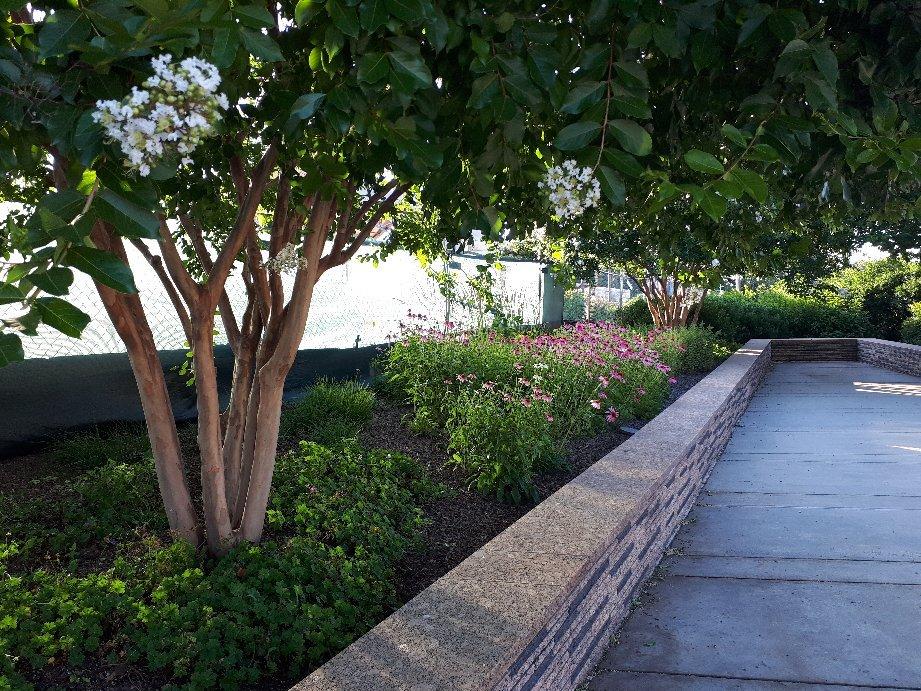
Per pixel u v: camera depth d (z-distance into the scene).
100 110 1.29
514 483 4.48
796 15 1.92
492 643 2.14
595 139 1.96
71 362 5.08
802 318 18.12
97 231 2.79
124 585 2.75
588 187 1.84
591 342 7.39
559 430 5.70
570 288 6.73
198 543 3.36
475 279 6.75
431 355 6.45
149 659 2.39
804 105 2.21
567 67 2.11
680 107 2.51
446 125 2.16
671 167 2.61
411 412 6.20
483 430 4.66
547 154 2.61
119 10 1.38
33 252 1.28
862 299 18.69
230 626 2.55
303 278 3.17
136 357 3.07
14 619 2.46
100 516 3.63
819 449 7.31
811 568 4.09
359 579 3.06
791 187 2.94
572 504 3.47
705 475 6.10
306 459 4.41
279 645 2.58
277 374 3.29
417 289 9.05
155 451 3.24
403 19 1.56
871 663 3.03
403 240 5.39
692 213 3.88
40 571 2.89
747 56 2.26
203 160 2.49
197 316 3.08
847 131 2.03
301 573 3.02
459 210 2.68
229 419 3.62
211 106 1.30
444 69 2.08
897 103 2.18
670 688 2.88
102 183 1.37
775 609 3.57
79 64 1.43
